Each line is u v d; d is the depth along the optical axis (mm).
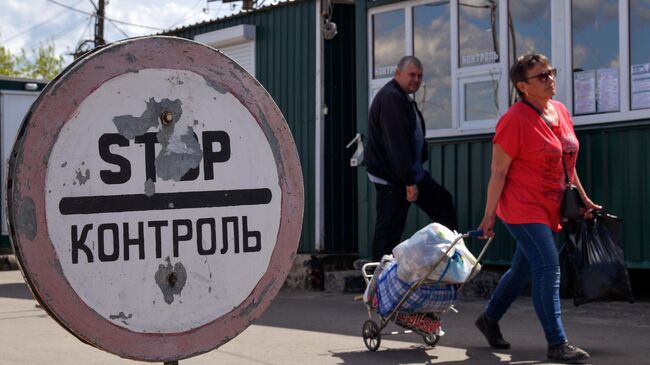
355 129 12062
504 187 5844
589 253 5836
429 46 10281
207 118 2629
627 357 5754
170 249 2562
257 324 7617
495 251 9492
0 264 16453
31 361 6051
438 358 5879
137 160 2520
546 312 5676
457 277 5906
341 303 9141
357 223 12016
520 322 7453
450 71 10070
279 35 12445
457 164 9914
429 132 10211
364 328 6254
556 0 9070
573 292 5898
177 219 2576
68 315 2398
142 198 2521
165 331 2547
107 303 2463
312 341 6672
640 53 8430
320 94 11805
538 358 5805
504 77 9562
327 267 10836
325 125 11859
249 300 2676
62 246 2393
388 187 8344
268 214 2715
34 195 2348
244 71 2695
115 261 2477
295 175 2766
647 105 8352
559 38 9055
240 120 2680
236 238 2660
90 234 2438
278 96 12445
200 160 2615
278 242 2727
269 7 12500
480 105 9805
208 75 2633
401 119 8055
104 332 2455
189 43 2604
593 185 8656
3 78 19062
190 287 2588
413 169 8094
